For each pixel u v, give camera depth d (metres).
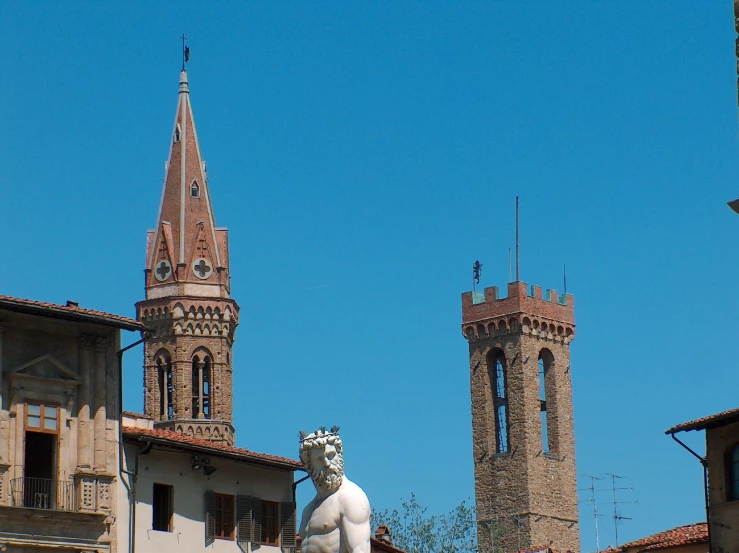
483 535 192.88
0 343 73.50
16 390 73.69
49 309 73.69
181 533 77.75
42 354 75.00
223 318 160.12
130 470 76.50
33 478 72.69
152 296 160.62
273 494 83.19
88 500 74.69
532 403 194.38
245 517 80.81
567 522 195.00
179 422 156.00
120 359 77.94
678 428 77.50
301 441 23.61
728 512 75.81
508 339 196.50
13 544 71.56
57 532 73.31
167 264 161.00
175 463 78.44
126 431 77.12
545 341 199.00
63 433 75.12
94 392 76.50
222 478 80.50
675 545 78.38
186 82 166.50
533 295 198.38
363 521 23.22
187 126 165.38
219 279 160.88
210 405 157.62
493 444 195.50
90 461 75.56
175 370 157.88
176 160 164.50
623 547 81.25
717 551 76.06
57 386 75.31
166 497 77.81
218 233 162.62
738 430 75.88
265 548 81.88
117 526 75.31
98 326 77.19
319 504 23.53
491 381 198.38
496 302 197.75
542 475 193.12
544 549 110.12
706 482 77.12
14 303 72.44
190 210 162.50
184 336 158.75
